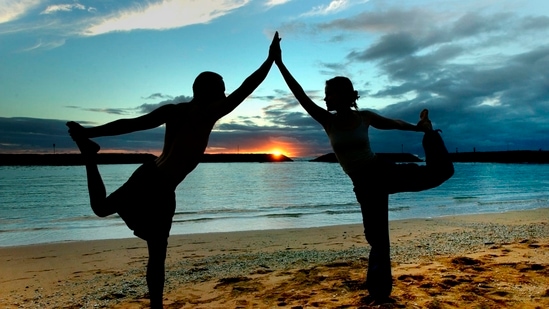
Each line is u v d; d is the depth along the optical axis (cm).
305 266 593
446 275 446
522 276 430
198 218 1474
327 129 344
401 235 927
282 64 335
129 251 794
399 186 330
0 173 6072
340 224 1284
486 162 14112
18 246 850
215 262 649
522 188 2942
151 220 262
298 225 1270
